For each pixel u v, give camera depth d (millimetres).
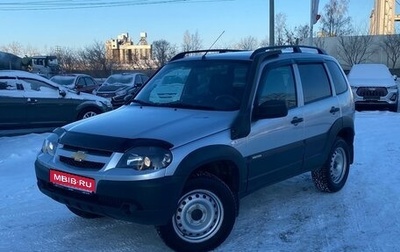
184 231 4395
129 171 4039
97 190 4109
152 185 4004
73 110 12602
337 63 6680
